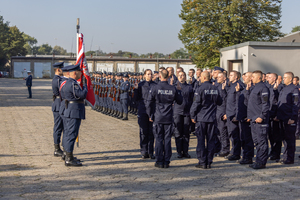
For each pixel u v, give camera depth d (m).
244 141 6.88
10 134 9.43
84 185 5.17
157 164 6.37
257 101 6.32
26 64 66.00
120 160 6.88
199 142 6.38
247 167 6.50
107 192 4.85
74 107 6.32
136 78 15.08
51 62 66.50
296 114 6.71
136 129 10.95
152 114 6.45
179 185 5.24
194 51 29.09
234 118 7.04
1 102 19.31
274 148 7.17
